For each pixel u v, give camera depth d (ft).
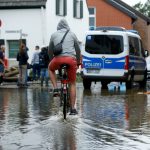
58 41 43.50
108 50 87.15
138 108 53.06
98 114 47.34
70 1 166.91
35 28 150.20
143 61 97.60
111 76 87.35
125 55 86.74
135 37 92.89
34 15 150.10
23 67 96.17
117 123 41.37
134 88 92.43
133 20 207.51
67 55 43.19
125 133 36.24
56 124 40.16
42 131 36.81
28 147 31.09
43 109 52.24
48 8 152.15
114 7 205.77
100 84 105.50
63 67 42.91
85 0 176.55
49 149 30.32
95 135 35.14
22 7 150.10
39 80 116.57
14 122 42.09
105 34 87.40
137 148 30.81
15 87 93.56
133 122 42.11
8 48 151.12
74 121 41.81
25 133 36.11
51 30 154.30
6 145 31.83
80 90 84.33
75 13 170.40
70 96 44.04
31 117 45.42
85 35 88.22
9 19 150.71
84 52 88.02
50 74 43.93
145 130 37.76
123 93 76.13
